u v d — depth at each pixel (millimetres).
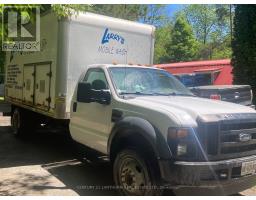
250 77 10211
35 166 7379
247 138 4844
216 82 13891
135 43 8570
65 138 10367
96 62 7961
